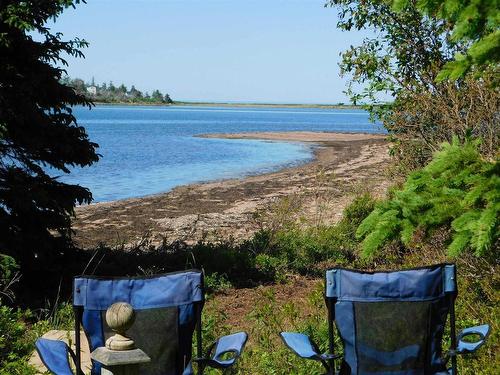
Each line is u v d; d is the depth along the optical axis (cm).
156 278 476
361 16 1292
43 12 1097
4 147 1111
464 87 972
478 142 446
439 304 482
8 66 1055
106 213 2327
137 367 415
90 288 464
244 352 681
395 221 409
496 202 389
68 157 1156
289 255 1327
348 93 1273
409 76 1254
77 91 1184
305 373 624
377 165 4047
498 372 543
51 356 444
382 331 476
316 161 4775
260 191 2934
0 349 710
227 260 1259
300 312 898
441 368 485
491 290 684
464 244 392
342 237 1415
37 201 1094
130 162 4759
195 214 2242
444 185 419
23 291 1070
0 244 1019
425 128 1099
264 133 9575
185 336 477
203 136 8581
